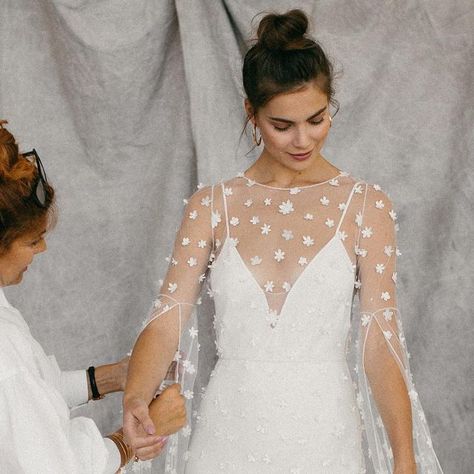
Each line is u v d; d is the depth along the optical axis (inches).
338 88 146.6
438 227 149.4
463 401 150.1
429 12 146.3
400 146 148.3
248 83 98.5
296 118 96.3
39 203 86.7
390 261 102.0
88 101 152.0
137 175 155.3
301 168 100.7
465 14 146.3
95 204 155.0
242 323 100.6
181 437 111.5
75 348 156.4
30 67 153.9
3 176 84.5
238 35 148.5
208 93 147.0
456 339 149.8
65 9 148.5
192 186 155.0
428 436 104.4
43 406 80.6
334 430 98.3
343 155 148.3
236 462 99.1
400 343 102.0
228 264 101.7
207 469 100.5
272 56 96.0
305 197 102.7
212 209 105.1
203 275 106.8
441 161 148.2
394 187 148.6
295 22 97.1
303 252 100.4
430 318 150.1
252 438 98.4
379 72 147.4
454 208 148.6
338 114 147.6
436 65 147.3
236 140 147.8
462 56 146.7
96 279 156.3
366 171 148.5
